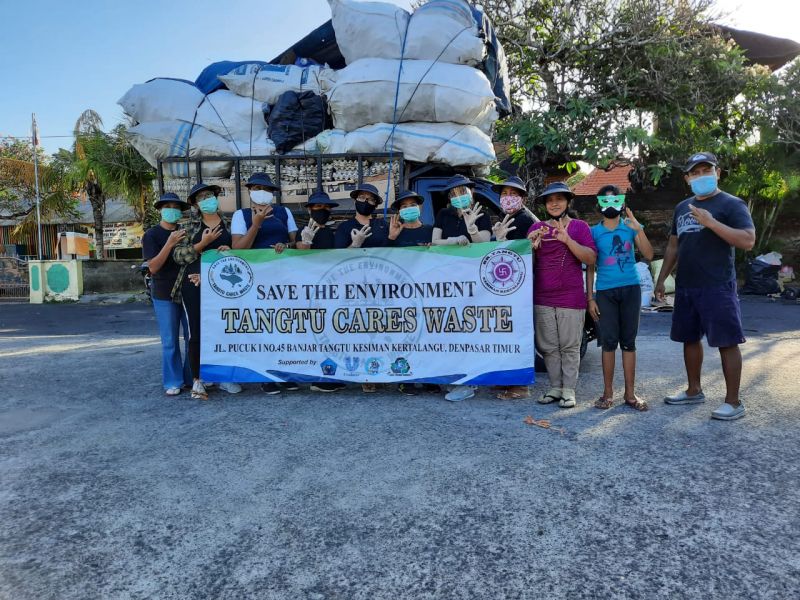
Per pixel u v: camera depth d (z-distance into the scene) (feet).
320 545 7.55
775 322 30.45
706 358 20.03
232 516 8.38
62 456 10.93
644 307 36.22
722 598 6.27
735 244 12.16
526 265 14.30
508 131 43.11
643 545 7.38
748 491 8.86
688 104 46.60
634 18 42.39
